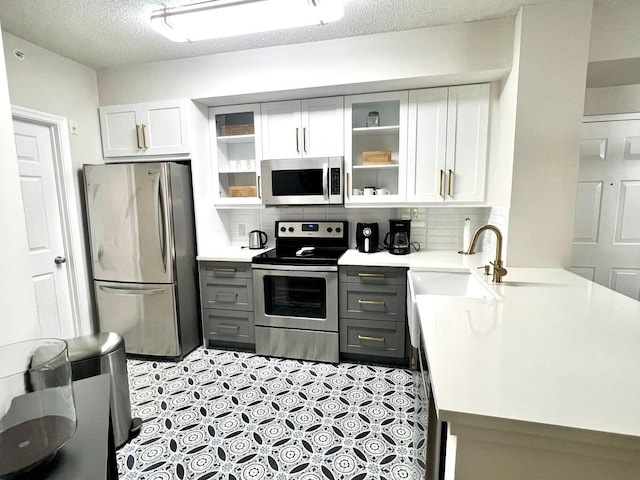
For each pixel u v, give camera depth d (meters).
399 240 2.58
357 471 1.54
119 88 2.71
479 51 2.05
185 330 2.70
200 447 1.70
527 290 1.51
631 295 2.71
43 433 0.72
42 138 2.40
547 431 0.60
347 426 1.84
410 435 1.76
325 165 2.53
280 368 2.48
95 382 1.02
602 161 2.64
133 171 2.48
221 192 2.95
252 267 2.59
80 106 2.61
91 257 2.68
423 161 2.44
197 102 2.66
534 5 1.84
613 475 0.61
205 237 2.80
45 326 2.43
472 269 2.01
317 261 2.46
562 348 0.91
